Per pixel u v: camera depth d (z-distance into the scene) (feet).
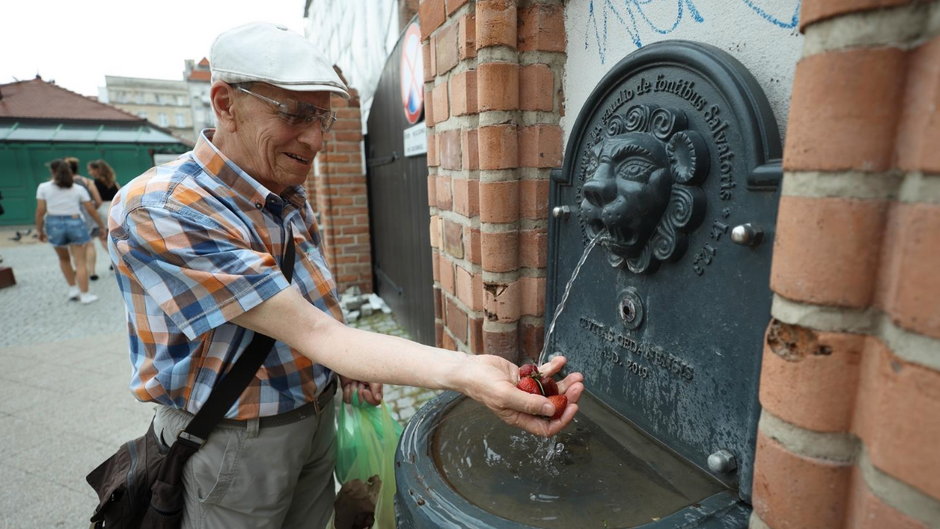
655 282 3.85
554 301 5.17
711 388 3.41
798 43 2.87
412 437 4.11
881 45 1.67
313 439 5.02
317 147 4.05
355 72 18.02
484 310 5.63
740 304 3.15
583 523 3.10
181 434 4.05
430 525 3.17
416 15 9.69
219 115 3.84
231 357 4.00
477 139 5.41
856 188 1.79
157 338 3.91
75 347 14.19
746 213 3.06
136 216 3.36
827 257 1.90
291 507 5.23
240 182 3.87
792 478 2.16
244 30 3.69
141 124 67.26
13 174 57.88
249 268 3.29
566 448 3.93
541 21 4.94
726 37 3.34
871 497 1.85
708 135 3.29
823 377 1.99
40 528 7.06
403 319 14.06
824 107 1.82
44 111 63.62
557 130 5.22
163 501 4.17
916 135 1.60
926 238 1.56
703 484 3.41
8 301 19.85
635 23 4.12
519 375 3.40
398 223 13.43
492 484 3.51
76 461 8.65
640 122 3.76
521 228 5.44
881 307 1.81
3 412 10.41
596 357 4.62
